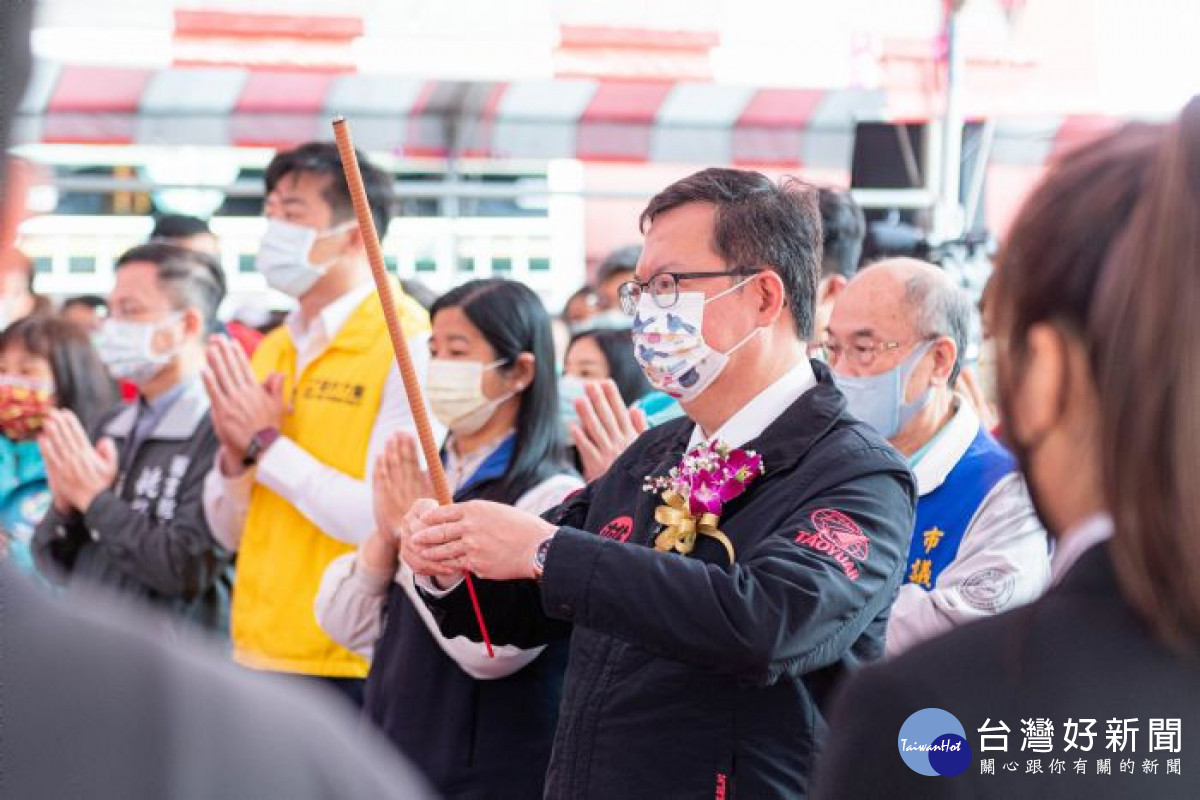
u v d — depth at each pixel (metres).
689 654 1.85
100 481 3.69
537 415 2.80
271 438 3.28
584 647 2.07
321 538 3.27
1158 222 1.01
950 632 1.10
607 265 5.02
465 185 6.34
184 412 3.75
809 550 1.90
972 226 5.52
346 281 3.40
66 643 0.65
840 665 1.97
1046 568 2.56
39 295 4.58
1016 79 5.80
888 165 5.91
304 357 3.38
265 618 3.29
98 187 6.19
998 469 2.61
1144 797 1.03
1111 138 1.10
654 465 2.21
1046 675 1.05
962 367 2.75
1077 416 1.08
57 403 4.24
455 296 2.83
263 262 3.39
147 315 3.77
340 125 2.17
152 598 3.65
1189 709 1.03
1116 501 1.03
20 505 4.07
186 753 0.65
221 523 3.43
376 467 2.83
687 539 2.02
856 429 2.06
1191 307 1.00
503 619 2.23
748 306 2.11
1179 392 1.00
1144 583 1.02
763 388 2.12
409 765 2.61
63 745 0.64
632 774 1.96
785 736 1.93
